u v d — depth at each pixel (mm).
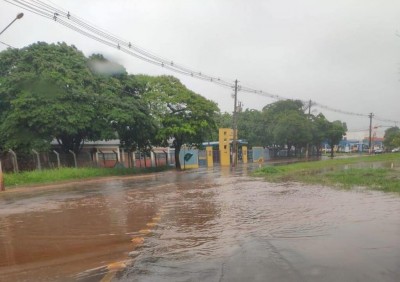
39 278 5402
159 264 5773
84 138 32562
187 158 47500
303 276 4926
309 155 82562
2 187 20125
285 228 8109
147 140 36781
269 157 68625
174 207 11844
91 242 7480
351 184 17906
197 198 14047
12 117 26125
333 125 71750
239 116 69875
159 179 25094
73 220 10117
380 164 38281
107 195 15984
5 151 27188
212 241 7180
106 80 31844
